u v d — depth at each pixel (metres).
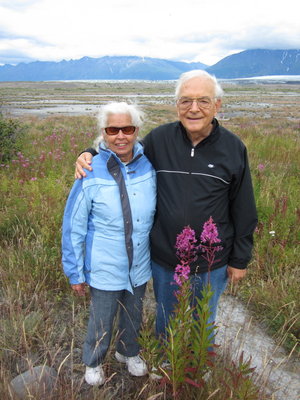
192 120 2.29
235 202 2.51
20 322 3.05
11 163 8.24
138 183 2.43
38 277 3.79
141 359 2.80
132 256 2.47
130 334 2.74
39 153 9.10
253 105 47.56
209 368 2.31
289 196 5.79
